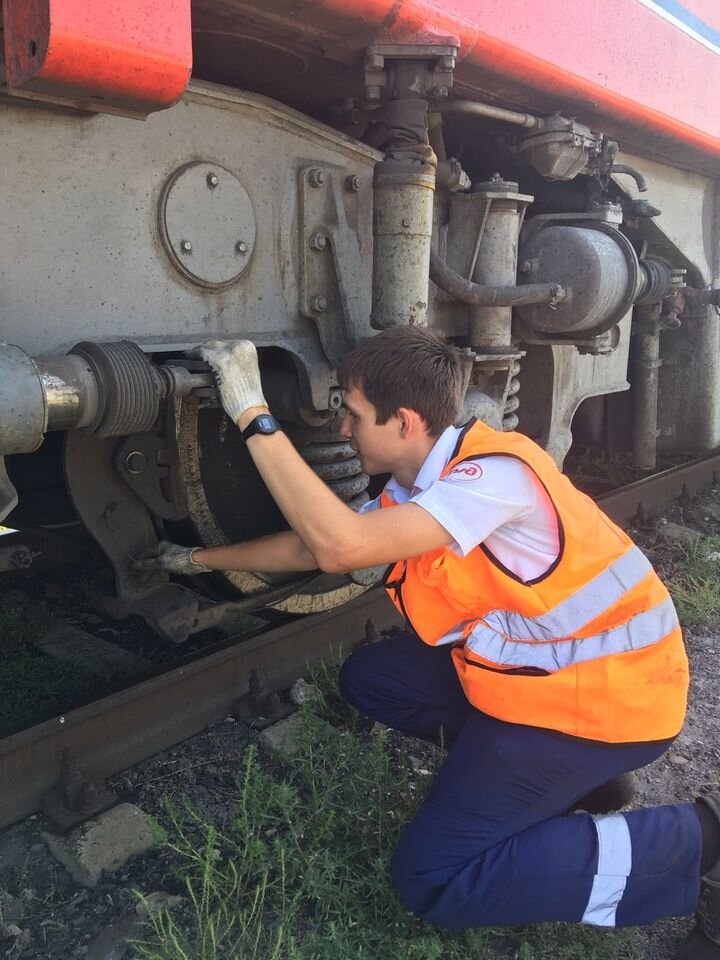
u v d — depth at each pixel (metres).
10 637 3.14
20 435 1.70
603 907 1.73
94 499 2.41
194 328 2.28
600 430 6.06
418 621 1.90
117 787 2.29
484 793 1.77
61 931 1.84
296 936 1.82
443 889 1.74
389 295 2.49
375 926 1.84
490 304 3.00
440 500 1.67
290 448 1.79
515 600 1.73
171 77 1.69
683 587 3.91
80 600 3.54
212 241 2.27
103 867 1.98
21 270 1.91
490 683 1.79
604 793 2.13
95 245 2.04
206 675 2.58
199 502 2.66
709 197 5.07
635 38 3.36
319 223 2.57
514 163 3.72
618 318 3.42
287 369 2.70
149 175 2.12
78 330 2.03
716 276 5.34
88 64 1.56
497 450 1.73
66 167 1.96
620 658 1.75
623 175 4.11
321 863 1.92
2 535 3.34
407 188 2.41
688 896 1.75
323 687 2.71
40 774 2.19
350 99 2.84
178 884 1.96
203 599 2.74
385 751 2.42
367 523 1.66
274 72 2.56
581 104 3.20
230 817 2.20
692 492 5.32
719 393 5.78
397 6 2.16
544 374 4.02
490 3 2.52
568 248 3.30
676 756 2.62
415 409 1.80
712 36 3.99
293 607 2.96
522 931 1.88
